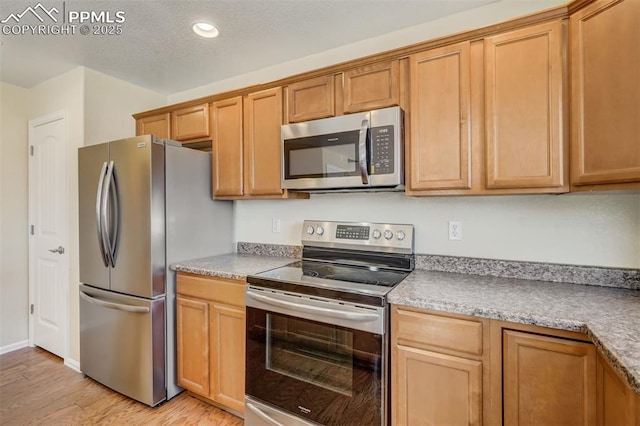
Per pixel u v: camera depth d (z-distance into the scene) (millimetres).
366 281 1653
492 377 1235
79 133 2539
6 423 1892
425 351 1348
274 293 1697
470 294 1412
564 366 1118
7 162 2865
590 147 1248
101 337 2256
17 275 2926
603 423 1018
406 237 1914
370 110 1786
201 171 2369
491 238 1780
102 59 2408
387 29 2039
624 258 1510
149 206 2021
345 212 2205
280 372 1675
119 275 2160
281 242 2467
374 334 1405
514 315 1177
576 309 1201
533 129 1404
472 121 1531
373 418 1412
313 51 2312
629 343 905
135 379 2086
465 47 1541
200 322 2018
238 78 2713
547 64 1376
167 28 2008
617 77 1151
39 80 2803
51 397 2162
